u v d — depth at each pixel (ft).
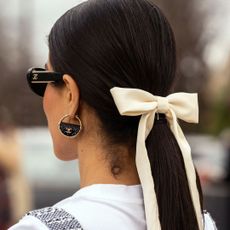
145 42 4.77
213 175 27.76
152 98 4.75
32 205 21.86
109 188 4.69
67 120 4.84
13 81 56.44
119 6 4.77
